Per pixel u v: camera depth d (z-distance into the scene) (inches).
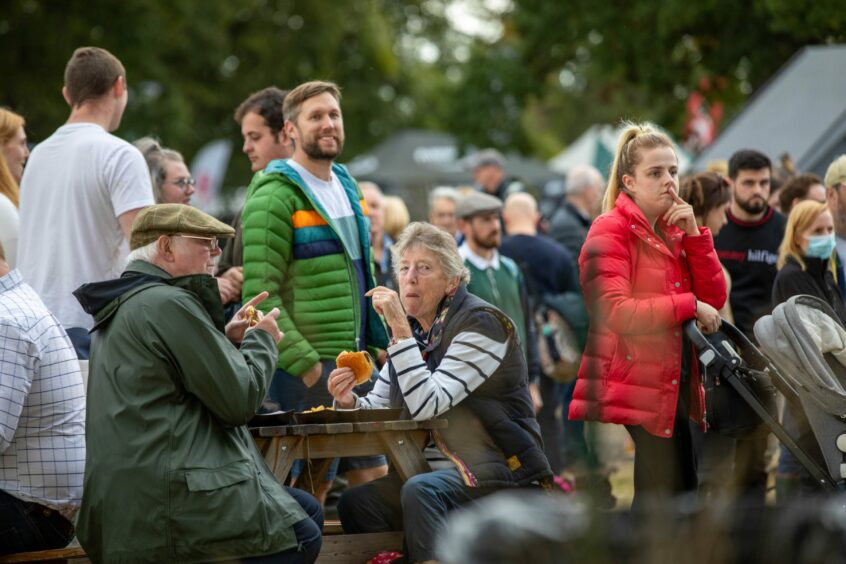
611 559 195.3
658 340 335.6
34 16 1587.1
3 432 320.2
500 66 1414.9
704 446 368.5
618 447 372.8
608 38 1237.7
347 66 2143.2
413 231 350.6
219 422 309.0
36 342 328.2
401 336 334.0
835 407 333.7
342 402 361.7
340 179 416.2
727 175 528.4
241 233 406.9
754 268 497.4
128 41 1637.6
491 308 340.8
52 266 402.3
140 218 319.9
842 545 203.0
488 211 513.7
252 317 343.3
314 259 394.9
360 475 429.1
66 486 332.8
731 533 200.7
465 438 333.1
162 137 1704.0
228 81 1973.4
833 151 719.7
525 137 1475.1
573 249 619.5
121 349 305.1
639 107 1402.6
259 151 454.3
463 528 196.1
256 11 2036.2
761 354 344.2
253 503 302.4
